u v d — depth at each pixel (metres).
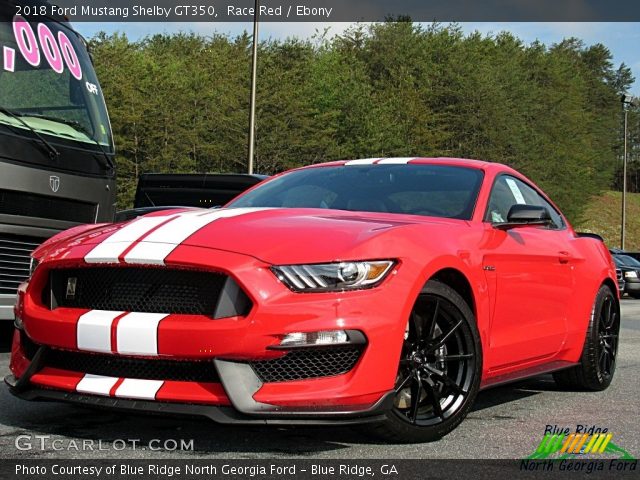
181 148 40.38
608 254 5.05
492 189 4.08
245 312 2.82
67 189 6.21
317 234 3.04
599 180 90.56
